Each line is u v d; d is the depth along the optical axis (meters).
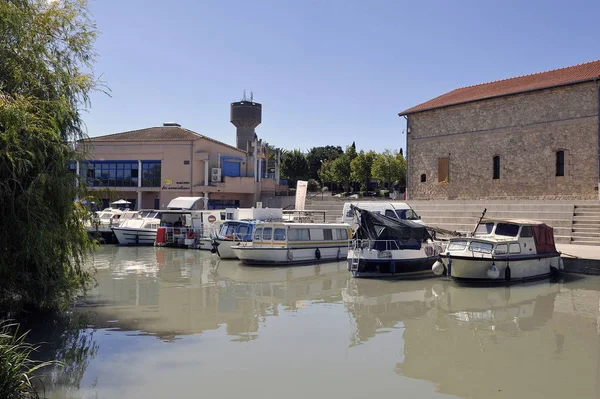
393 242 20.66
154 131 51.12
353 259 20.56
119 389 8.42
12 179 10.53
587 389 8.60
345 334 11.88
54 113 10.92
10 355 7.55
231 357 10.09
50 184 11.18
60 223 11.64
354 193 73.06
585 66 34.78
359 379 9.01
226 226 27.94
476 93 39.03
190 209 37.62
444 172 39.38
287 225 24.84
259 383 8.75
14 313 12.17
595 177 30.89
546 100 33.34
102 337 11.37
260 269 23.19
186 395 8.20
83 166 12.62
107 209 37.81
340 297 16.41
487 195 36.50
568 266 20.86
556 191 32.69
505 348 10.87
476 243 19.12
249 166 51.62
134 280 19.83
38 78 11.09
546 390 8.55
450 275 18.64
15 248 10.96
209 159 48.50
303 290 17.72
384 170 66.69
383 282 19.30
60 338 11.21
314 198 51.91
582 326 12.70
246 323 12.84
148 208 48.75
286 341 11.22
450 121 39.09
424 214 34.59
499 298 16.23
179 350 10.48
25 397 7.69
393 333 11.99
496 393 8.44
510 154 35.19
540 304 15.33
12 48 10.67
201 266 24.16
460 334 11.96
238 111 59.97
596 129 30.83
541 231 20.34
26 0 11.02
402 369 9.50
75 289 13.13
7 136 9.48
